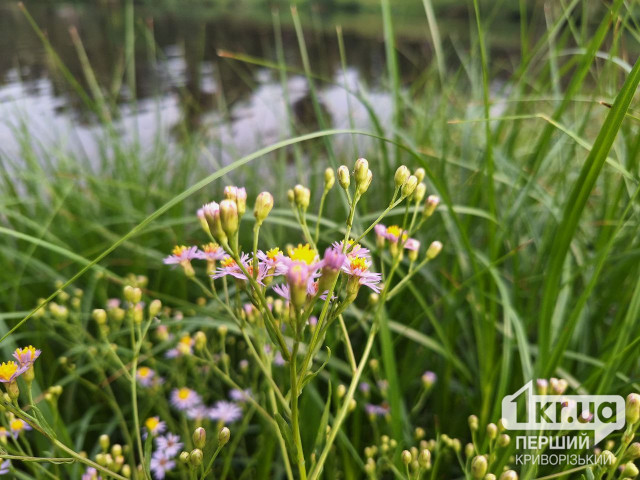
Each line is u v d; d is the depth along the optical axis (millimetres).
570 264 395
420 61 1003
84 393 484
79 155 853
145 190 631
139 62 1815
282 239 596
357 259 237
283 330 372
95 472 299
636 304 315
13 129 736
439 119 644
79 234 629
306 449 368
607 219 400
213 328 478
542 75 486
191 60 1841
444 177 453
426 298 476
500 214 468
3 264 572
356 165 236
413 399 456
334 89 1274
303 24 3355
